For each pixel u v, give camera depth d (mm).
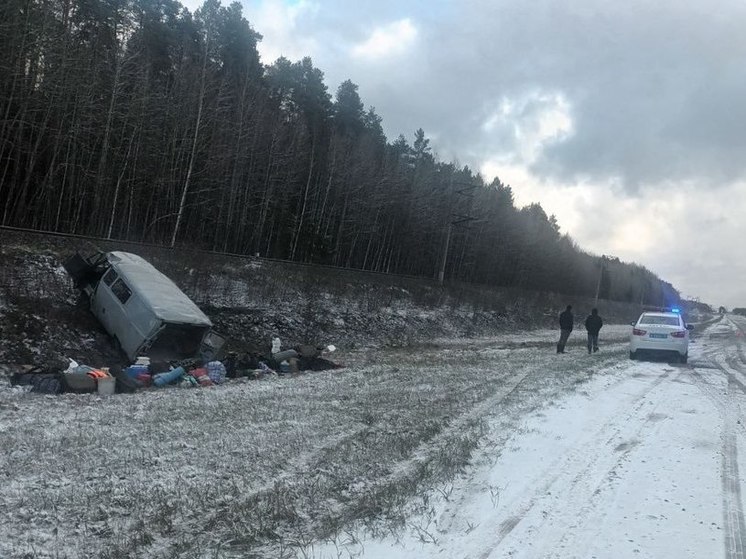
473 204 74562
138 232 38281
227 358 16922
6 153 32375
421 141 74500
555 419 8977
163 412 9828
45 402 10688
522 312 52438
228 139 42781
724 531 4863
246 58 51312
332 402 10898
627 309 98625
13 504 5438
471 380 13562
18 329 15406
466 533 4816
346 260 56656
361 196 55906
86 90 33094
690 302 173875
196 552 4543
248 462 6883
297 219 50312
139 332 15594
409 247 64938
